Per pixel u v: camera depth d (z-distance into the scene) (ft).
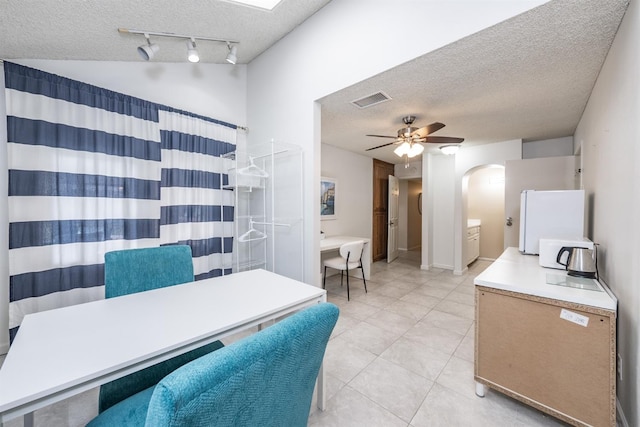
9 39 6.04
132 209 8.00
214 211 10.06
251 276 5.83
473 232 17.70
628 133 4.29
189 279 5.57
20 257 6.33
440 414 4.87
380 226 19.75
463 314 9.49
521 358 4.75
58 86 6.75
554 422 4.66
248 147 10.93
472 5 5.15
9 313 6.27
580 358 4.18
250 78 10.88
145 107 8.24
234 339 7.71
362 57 6.91
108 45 7.18
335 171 15.53
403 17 6.12
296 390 2.12
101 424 2.79
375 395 5.37
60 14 5.68
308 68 8.34
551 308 4.44
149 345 3.03
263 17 7.75
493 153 13.56
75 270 7.06
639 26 3.79
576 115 9.39
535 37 5.22
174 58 8.98
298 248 8.87
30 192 6.42
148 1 6.03
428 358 6.68
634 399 3.95
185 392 1.25
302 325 1.90
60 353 2.84
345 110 9.14
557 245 6.08
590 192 7.60
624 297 4.41
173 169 8.92
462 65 6.24
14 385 2.34
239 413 1.59
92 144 7.30
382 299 11.07
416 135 9.55
